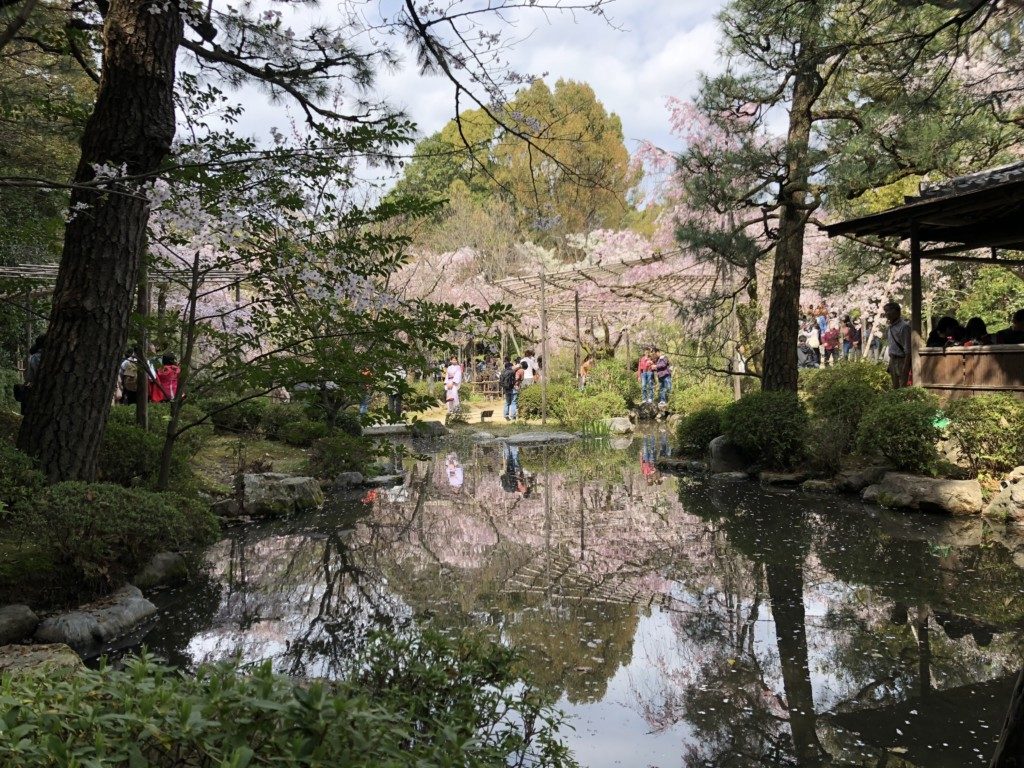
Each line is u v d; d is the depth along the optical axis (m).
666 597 5.99
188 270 7.93
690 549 7.59
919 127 9.97
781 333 13.10
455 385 23.38
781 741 3.69
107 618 5.21
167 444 7.67
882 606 5.65
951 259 11.90
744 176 11.79
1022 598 5.71
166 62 6.54
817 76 10.80
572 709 4.05
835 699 4.15
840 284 15.20
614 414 22.16
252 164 4.98
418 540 8.17
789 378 13.09
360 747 1.56
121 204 6.62
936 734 3.71
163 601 6.00
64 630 4.96
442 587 6.34
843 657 4.71
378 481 12.16
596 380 25.64
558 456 15.87
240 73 7.28
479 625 5.34
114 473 7.79
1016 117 10.71
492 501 10.63
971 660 4.61
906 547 7.37
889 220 10.91
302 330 7.03
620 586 6.32
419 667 2.81
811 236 18.84
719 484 11.62
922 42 6.10
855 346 20.44
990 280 16.58
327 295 6.34
